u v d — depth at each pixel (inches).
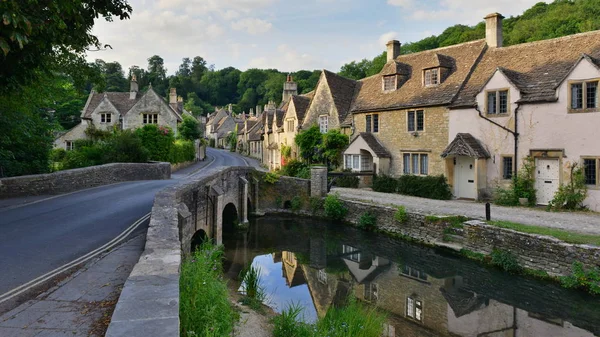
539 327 387.9
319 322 354.6
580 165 671.1
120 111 1731.1
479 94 810.8
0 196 559.2
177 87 4832.7
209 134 4062.5
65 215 443.2
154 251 211.9
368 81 1222.3
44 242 319.6
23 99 559.8
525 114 740.7
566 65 736.3
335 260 627.2
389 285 515.8
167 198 385.4
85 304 193.8
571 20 1818.4
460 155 848.9
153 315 131.1
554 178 709.3
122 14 418.3
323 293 486.0
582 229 532.7
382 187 978.1
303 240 748.6
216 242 613.0
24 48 320.8
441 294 483.5
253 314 368.2
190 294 199.2
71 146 1667.1
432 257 615.8
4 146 766.5
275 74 4790.8
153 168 1026.1
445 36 2369.6
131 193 645.9
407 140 971.9
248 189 967.0
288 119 1515.7
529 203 727.7
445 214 659.4
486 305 446.6
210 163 1829.5
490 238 555.5
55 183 644.7
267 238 765.9
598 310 411.2
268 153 1881.2
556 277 470.0
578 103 676.7
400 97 1014.4
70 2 307.7
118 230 366.6
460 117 849.5
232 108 4608.8
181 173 1316.4
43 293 208.1
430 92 938.1
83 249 298.2
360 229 799.1
